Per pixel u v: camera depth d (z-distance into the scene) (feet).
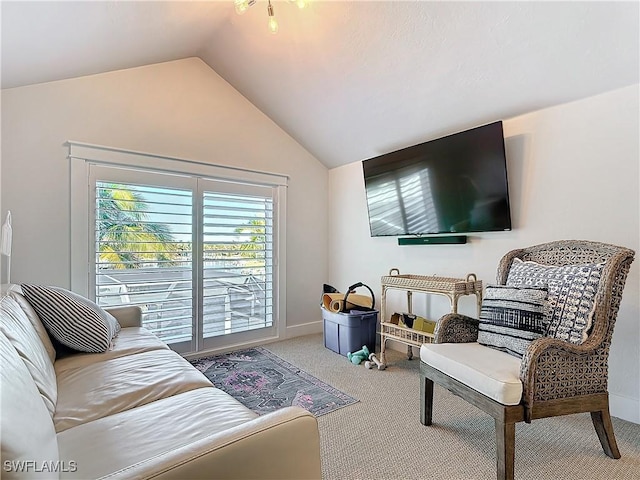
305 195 13.02
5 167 7.75
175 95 10.14
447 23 6.95
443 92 8.45
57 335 5.81
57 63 7.27
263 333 11.93
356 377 8.80
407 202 10.40
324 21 7.98
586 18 5.91
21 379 2.86
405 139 10.50
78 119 8.61
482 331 6.38
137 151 9.41
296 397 7.63
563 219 7.52
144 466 2.30
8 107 7.77
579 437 6.08
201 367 9.50
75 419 3.87
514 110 8.11
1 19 4.76
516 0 6.10
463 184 8.89
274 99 11.10
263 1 7.95
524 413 4.81
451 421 6.59
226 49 9.89
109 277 9.02
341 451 5.64
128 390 4.57
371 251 12.11
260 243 11.82
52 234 8.27
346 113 10.48
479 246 9.05
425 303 10.46
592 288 5.40
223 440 2.56
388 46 7.91
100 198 8.89
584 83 6.91
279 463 2.75
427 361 6.20
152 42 8.30
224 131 11.03
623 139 6.70
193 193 10.44
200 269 10.53
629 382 6.74
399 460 5.41
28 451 1.98
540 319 5.60
